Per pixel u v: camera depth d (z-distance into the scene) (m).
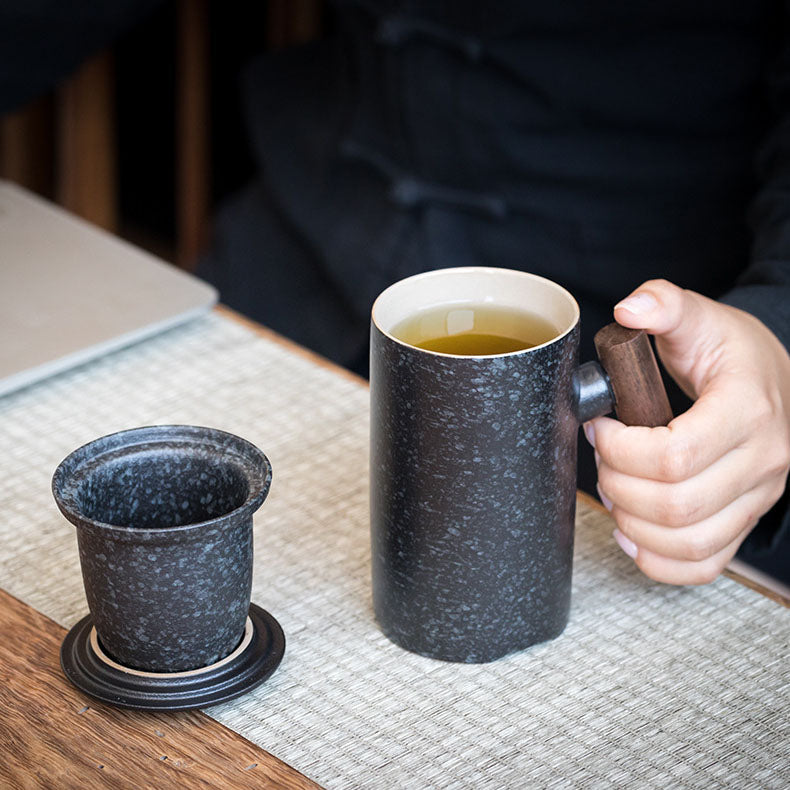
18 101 1.72
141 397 1.16
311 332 1.77
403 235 1.62
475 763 0.92
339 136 1.74
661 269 1.49
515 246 1.56
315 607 1.01
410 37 1.56
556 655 0.98
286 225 1.87
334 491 1.09
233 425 1.14
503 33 1.49
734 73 1.44
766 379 1.04
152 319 1.21
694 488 1.00
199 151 2.39
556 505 0.96
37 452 1.11
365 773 0.92
